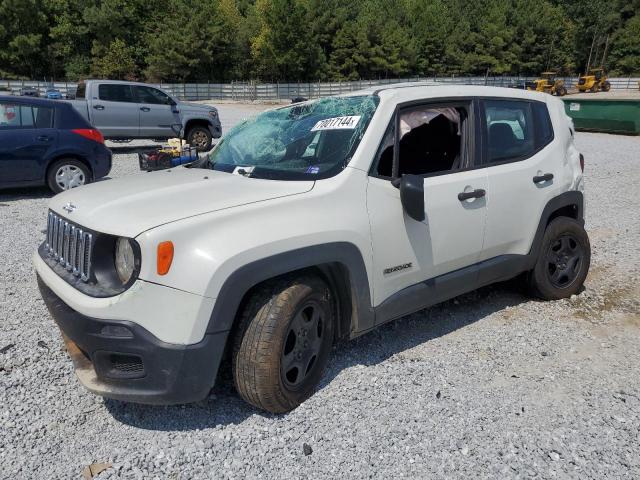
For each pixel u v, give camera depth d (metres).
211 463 2.67
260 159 3.71
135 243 2.63
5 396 3.20
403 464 2.67
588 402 3.20
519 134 4.36
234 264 2.70
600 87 55.22
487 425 2.98
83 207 3.06
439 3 81.31
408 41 71.38
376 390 3.29
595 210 8.37
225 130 20.52
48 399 3.19
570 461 2.70
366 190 3.30
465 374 3.51
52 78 62.66
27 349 3.75
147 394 2.70
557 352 3.83
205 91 54.06
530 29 75.62
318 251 3.00
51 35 62.12
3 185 8.64
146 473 2.60
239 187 3.21
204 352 2.68
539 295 4.65
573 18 79.88
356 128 3.48
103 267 2.80
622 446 2.81
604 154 15.15
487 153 4.03
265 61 66.19
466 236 3.82
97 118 13.70
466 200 3.79
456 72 75.62
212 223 2.77
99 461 2.69
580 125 22.62
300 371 3.08
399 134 3.56
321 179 3.23
